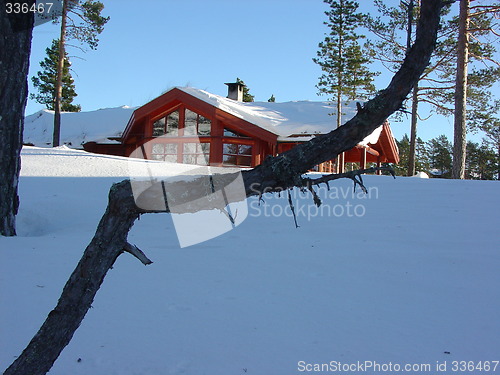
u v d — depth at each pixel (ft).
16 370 6.63
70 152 58.65
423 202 31.09
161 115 82.53
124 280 15.57
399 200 31.89
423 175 73.36
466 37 71.15
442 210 28.32
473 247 19.85
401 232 23.09
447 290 14.52
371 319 12.25
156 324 11.89
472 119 101.50
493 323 11.90
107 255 6.74
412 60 5.84
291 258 18.58
